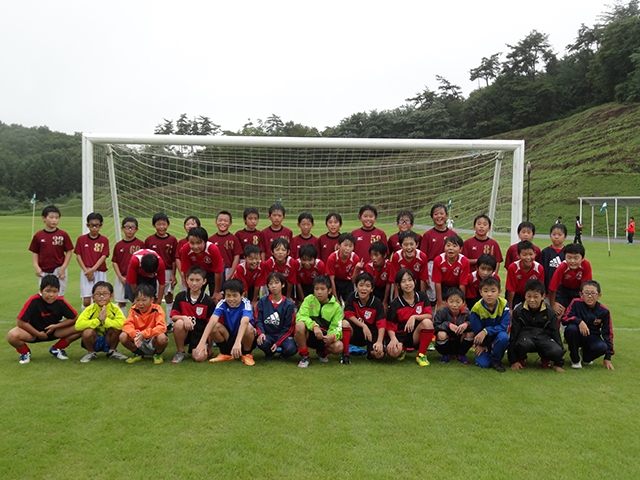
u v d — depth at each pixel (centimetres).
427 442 249
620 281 869
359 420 275
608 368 390
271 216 529
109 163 677
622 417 285
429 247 529
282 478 213
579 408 298
